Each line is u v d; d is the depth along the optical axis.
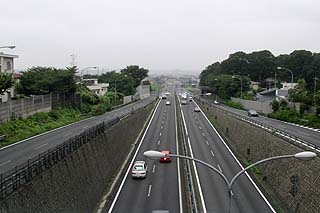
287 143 37.06
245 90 126.81
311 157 19.12
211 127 82.00
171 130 78.12
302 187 30.58
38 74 75.38
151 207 31.97
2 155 36.34
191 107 125.81
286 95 96.12
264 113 86.06
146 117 96.06
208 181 39.62
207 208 31.09
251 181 39.94
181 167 47.00
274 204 32.59
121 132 56.31
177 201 33.56
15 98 61.12
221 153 55.03
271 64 154.88
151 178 41.81
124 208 31.80
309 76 132.75
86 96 93.06
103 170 39.81
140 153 56.06
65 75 76.94
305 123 62.47
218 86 138.75
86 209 30.41
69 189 28.08
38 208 22.33
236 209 30.91
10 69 78.62
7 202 19.02
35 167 23.61
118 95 127.25
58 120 66.25
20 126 52.59
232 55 168.50
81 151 34.00
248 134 54.97
